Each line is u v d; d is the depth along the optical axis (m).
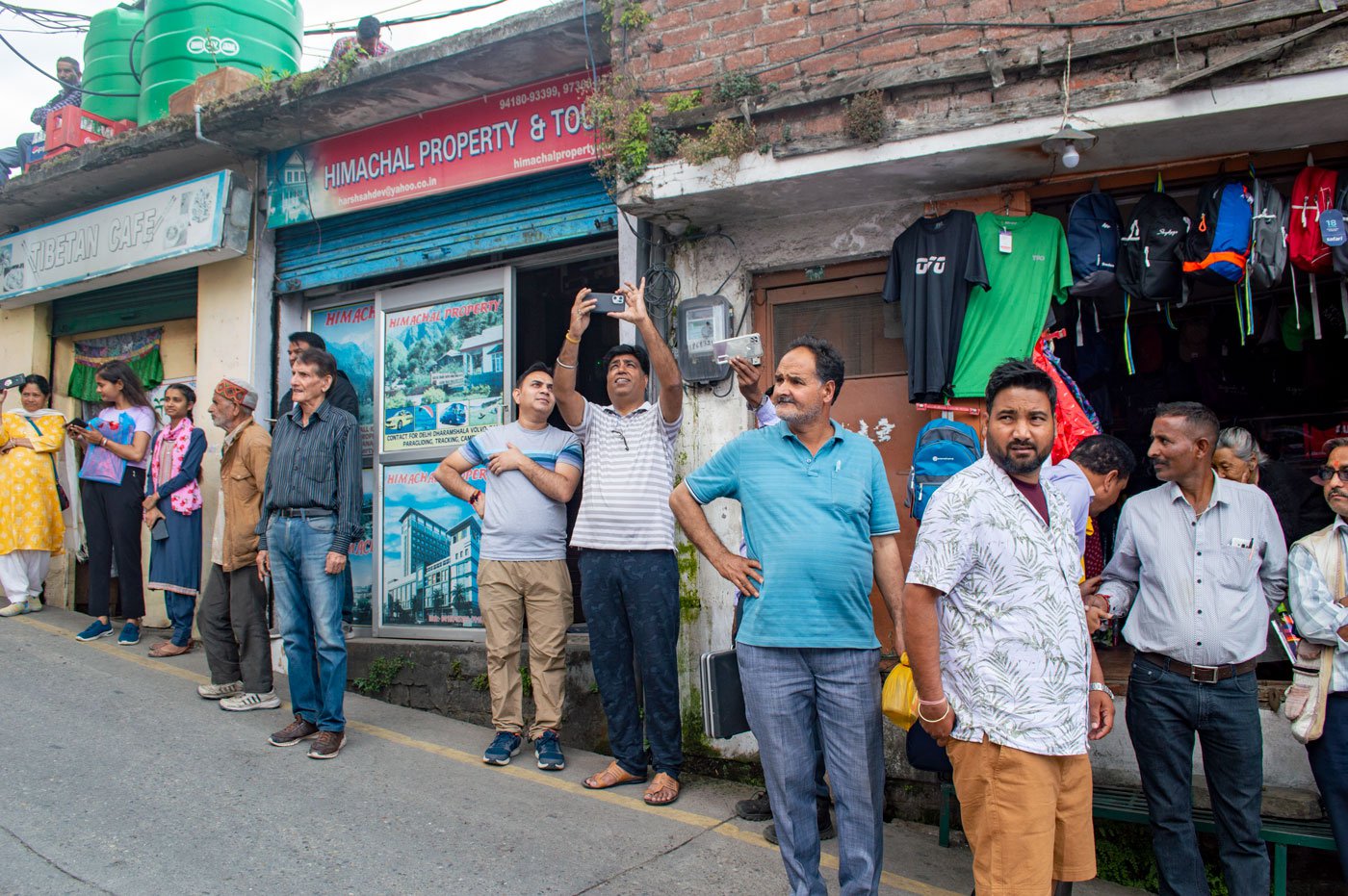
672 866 3.54
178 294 7.14
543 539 4.62
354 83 5.50
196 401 6.66
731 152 4.27
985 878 2.50
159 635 6.75
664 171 4.45
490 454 4.75
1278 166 3.99
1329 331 5.12
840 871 2.96
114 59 7.76
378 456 6.16
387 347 6.23
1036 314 4.17
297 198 6.36
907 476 4.56
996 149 3.89
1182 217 3.96
